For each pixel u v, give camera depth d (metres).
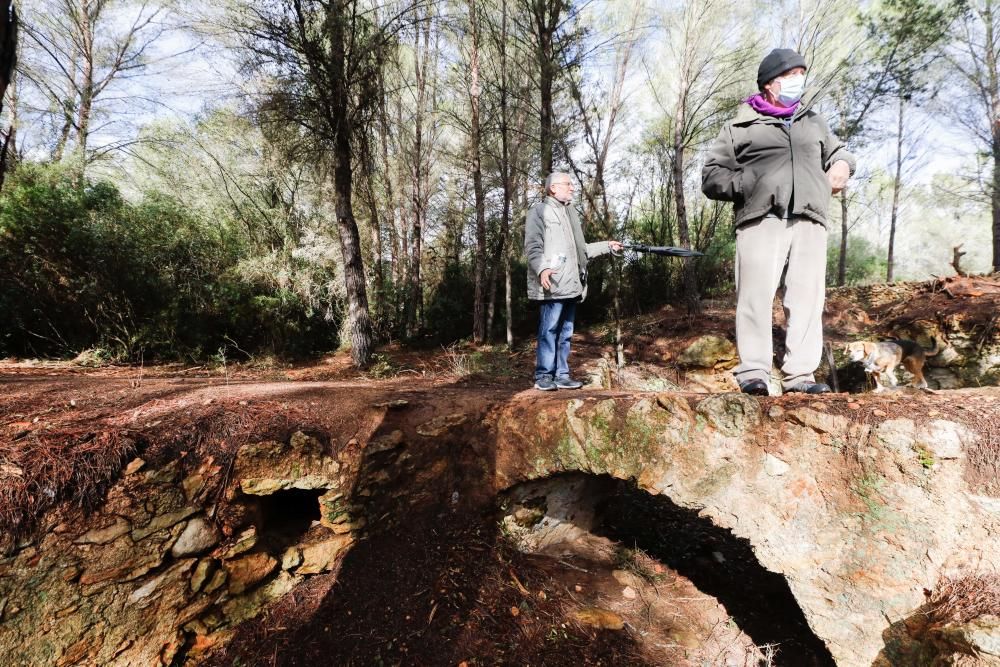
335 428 2.70
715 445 2.07
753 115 2.03
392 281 10.04
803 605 1.89
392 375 5.42
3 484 1.67
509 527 3.01
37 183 5.21
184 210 6.66
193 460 2.19
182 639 2.07
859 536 1.74
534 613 2.53
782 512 1.91
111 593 1.86
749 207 2.03
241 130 8.00
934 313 5.28
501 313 9.89
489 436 3.01
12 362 4.58
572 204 3.20
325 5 5.50
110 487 1.90
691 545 3.48
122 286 5.39
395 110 10.39
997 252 9.14
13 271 4.89
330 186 8.56
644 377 6.34
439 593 2.52
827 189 1.98
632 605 2.76
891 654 1.68
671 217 8.44
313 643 2.23
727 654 2.42
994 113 8.45
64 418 2.18
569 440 2.64
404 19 6.04
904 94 7.54
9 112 7.95
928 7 6.71
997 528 1.49
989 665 1.25
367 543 2.69
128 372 4.60
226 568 2.25
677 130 7.14
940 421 1.58
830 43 6.85
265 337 7.01
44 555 1.71
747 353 2.13
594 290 8.91
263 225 8.75
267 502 2.60
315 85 5.67
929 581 1.60
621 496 4.14
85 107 9.48
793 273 2.05
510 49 7.60
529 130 8.23
